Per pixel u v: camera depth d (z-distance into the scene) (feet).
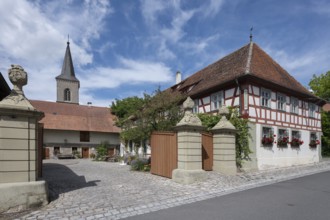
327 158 80.94
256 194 24.95
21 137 19.99
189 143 31.01
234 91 49.65
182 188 27.37
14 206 18.75
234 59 60.49
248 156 45.06
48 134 104.01
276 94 53.42
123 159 67.26
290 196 23.99
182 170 30.76
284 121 54.80
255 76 46.73
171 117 45.09
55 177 36.04
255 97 48.24
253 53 56.85
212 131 38.29
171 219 17.02
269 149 49.80
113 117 122.52
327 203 21.21
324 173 43.19
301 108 61.67
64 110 117.91
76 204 20.43
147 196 23.53
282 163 52.60
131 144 86.74
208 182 30.48
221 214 18.07
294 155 56.75
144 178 34.35
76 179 33.91
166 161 35.14
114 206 19.97
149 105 46.19
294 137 57.93
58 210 18.80
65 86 152.35
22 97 20.54
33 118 20.70
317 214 17.95
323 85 98.02
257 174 39.68
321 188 28.37
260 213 18.26
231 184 30.27
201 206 20.29
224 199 22.77
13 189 18.86
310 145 63.16
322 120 91.91
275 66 61.11
